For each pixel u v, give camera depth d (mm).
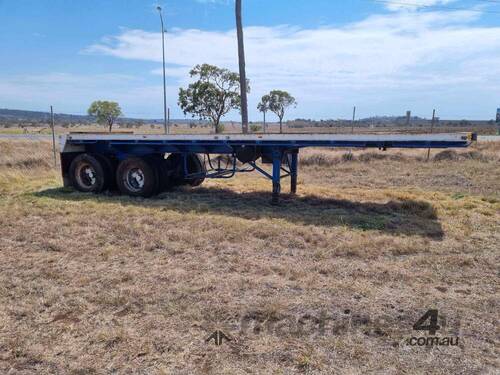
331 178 12859
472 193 10047
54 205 8094
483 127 48656
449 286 4430
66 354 3104
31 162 14844
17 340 3281
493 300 4082
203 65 22656
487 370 2963
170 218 7074
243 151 8625
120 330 3414
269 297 4062
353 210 7957
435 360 3074
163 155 9805
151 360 3025
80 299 4000
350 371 2918
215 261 5090
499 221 7016
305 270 4797
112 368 2930
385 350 3197
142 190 9195
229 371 2898
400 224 6863
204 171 10766
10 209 7730
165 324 3537
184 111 23234
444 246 5699
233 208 8086
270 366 2965
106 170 9734
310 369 2932
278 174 8414
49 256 5270
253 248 5605
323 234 6195
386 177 12867
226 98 22812
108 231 6352
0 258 5199
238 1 15969
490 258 5266
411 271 4816
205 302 3941
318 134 7715
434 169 14164
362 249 5488
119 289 4230
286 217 7246
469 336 3424
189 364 2982
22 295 4121
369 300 4039
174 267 4875
